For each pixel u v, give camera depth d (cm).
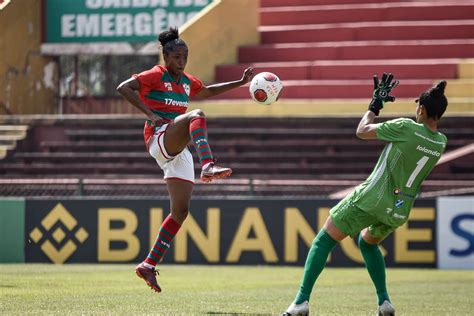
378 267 2427
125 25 7412
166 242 2562
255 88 2652
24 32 7075
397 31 7769
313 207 4875
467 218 4794
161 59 7362
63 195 5659
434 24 7762
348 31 7825
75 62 7519
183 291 3372
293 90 7206
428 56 7525
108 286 3506
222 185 5262
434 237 4825
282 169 6425
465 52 7481
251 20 7862
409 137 2284
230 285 3700
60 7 7350
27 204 5069
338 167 6378
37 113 7225
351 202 2309
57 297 3003
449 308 2903
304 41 7881
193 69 7156
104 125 6869
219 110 6925
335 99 7150
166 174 2570
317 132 6644
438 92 2323
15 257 5059
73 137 6862
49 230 5047
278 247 4897
